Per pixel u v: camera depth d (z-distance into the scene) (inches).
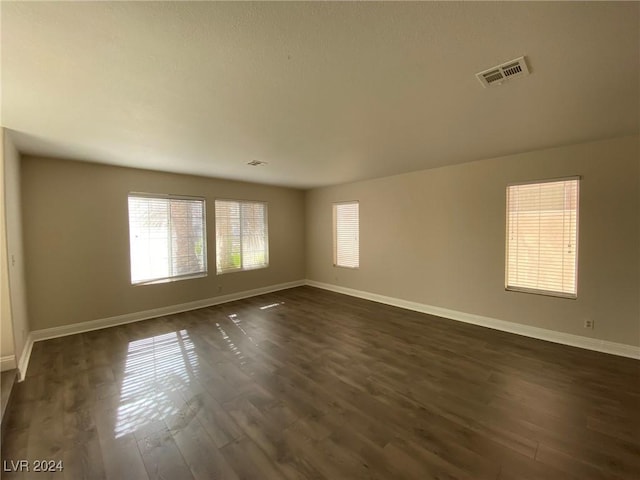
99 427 78.2
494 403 88.2
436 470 63.6
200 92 75.4
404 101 82.0
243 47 56.7
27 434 75.6
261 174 191.0
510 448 70.1
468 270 161.9
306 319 170.6
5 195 100.7
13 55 57.7
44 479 61.8
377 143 122.1
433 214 176.1
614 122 99.3
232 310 189.9
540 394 92.7
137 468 64.6
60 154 135.4
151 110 86.5
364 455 68.0
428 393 93.7
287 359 118.6
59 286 145.1
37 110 85.5
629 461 65.9
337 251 243.4
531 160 137.6
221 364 114.6
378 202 206.7
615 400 89.0
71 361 117.3
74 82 69.4
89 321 153.8
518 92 76.9
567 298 130.1
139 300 170.9
